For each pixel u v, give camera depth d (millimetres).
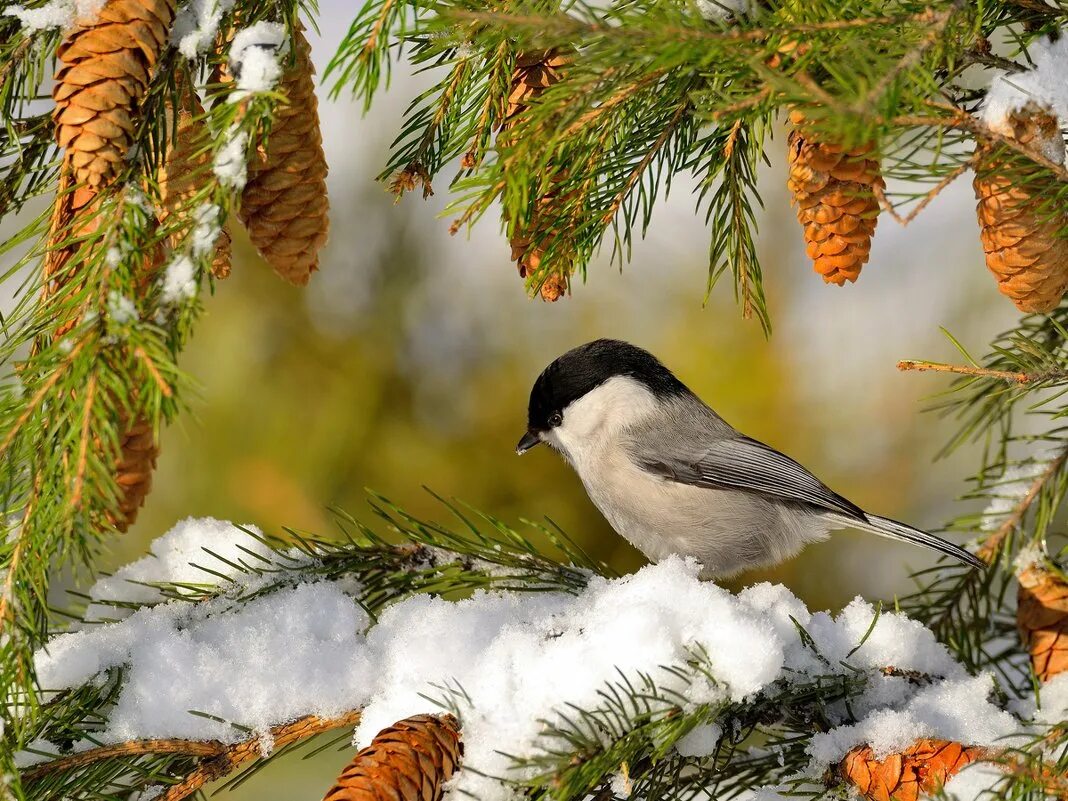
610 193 5457
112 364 3971
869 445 10766
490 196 4500
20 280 8070
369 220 10289
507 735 4484
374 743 4227
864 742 4848
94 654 5031
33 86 4887
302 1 4793
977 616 6570
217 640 5238
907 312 11188
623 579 5641
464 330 10344
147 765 4914
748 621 4797
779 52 4348
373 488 9711
